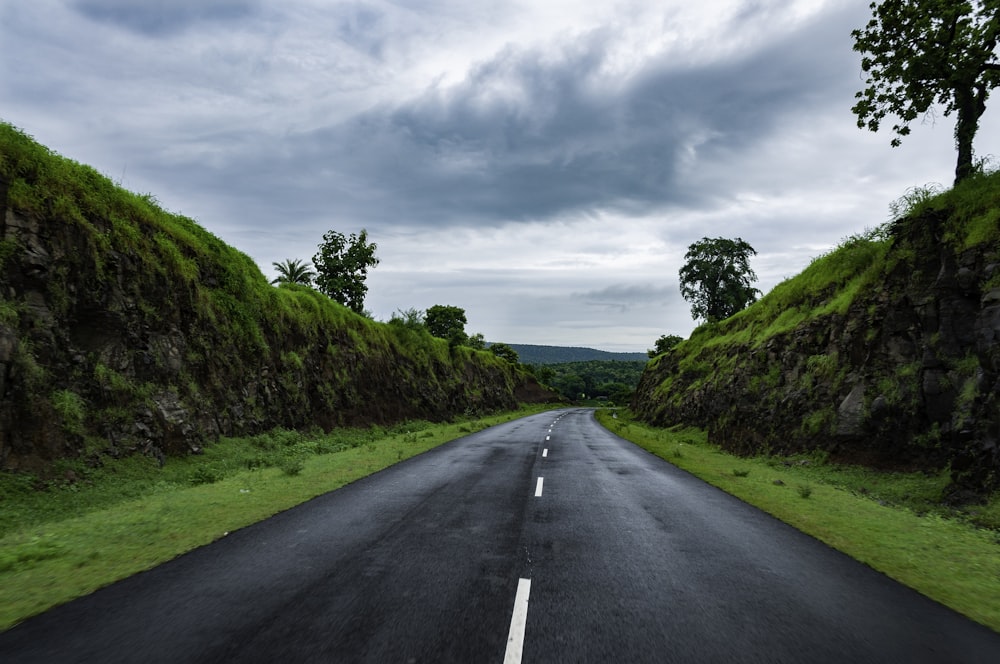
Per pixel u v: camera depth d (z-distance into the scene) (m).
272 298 24.69
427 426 36.38
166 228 18.52
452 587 5.20
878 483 12.72
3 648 3.82
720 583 5.46
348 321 33.69
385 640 4.03
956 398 12.12
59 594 4.89
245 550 6.40
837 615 4.67
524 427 34.91
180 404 16.08
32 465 10.70
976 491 10.03
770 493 10.86
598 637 4.14
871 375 15.14
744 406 22.47
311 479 11.88
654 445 21.91
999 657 3.93
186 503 9.14
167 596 4.88
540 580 5.46
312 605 4.70
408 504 9.30
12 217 12.09
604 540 7.10
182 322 17.86
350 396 29.42
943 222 14.24
